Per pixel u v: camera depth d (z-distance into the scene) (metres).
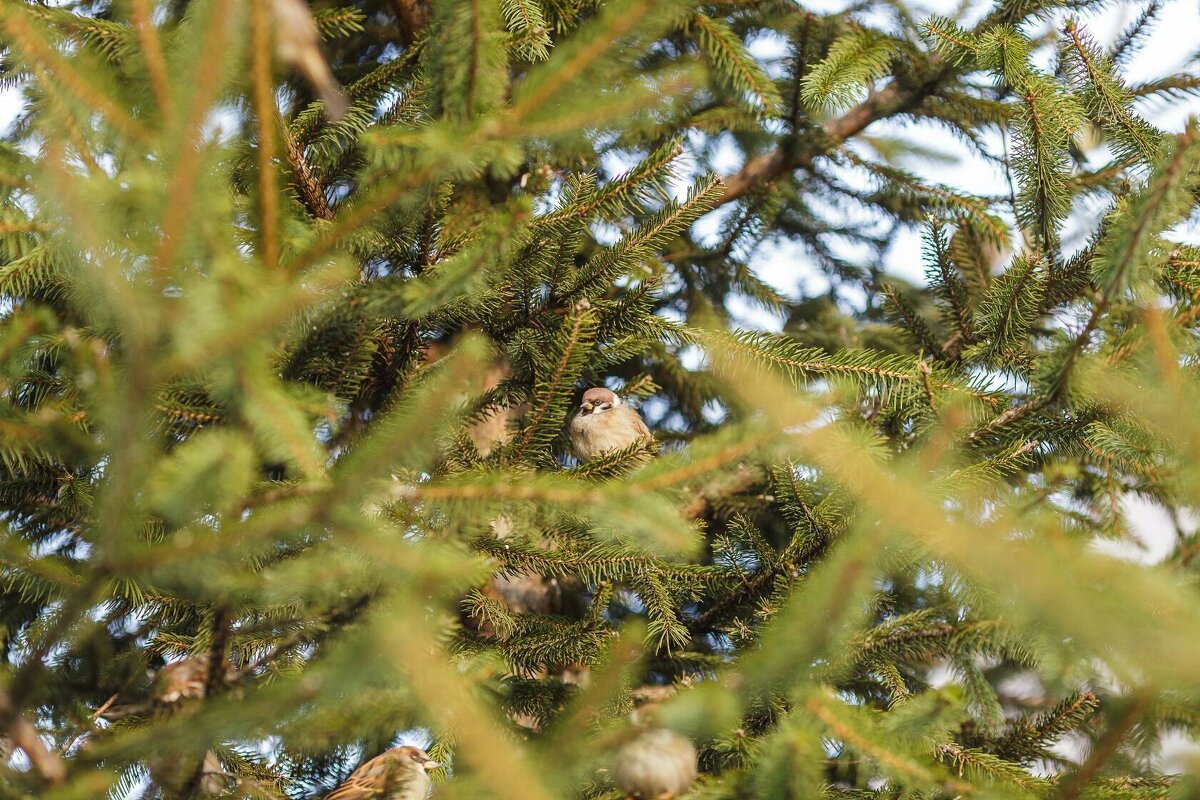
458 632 7.95
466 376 4.26
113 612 7.00
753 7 11.44
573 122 4.61
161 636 7.12
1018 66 8.45
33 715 6.17
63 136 4.43
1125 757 5.81
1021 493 6.93
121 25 6.91
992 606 5.70
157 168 4.06
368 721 4.94
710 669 8.05
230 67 4.21
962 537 3.96
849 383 4.44
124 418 3.90
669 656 7.94
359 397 8.37
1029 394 7.39
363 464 4.25
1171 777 6.22
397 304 5.77
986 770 6.90
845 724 4.90
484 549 7.53
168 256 3.88
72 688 6.39
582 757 4.76
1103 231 7.89
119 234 3.91
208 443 3.84
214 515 4.41
